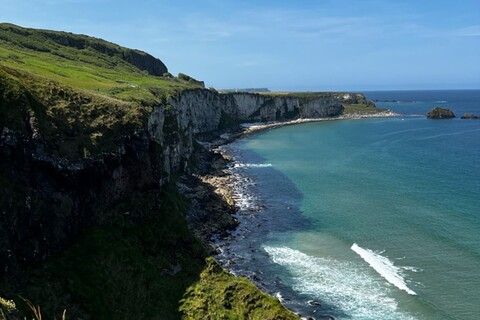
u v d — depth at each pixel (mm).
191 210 64250
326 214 68500
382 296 43562
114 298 35531
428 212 66562
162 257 42375
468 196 74250
